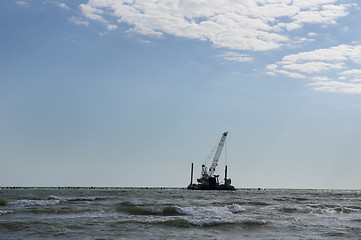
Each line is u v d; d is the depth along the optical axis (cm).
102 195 9538
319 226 3591
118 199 7169
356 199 9275
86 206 5144
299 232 3219
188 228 3250
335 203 7425
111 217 3834
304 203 7256
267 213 4706
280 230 3300
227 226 3381
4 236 2683
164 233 2992
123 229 3088
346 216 4706
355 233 3222
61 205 5362
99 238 2697
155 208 4422
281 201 7775
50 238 2655
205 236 2922
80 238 2678
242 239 2841
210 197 9450
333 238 2958
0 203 5328
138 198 7781
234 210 4841
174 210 4403
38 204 5491
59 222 3331
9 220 3478
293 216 4462
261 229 3322
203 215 4291
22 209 4525
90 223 3325
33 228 3002
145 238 2756
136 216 3994
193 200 7369
